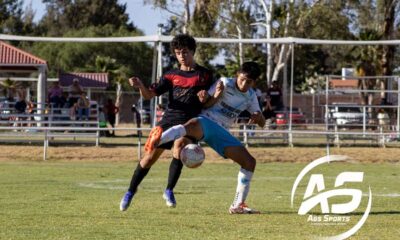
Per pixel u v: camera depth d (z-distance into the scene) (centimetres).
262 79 7338
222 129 1355
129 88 9644
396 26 7044
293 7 6612
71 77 7375
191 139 1368
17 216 1317
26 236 1089
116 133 5209
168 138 1300
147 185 2081
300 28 6675
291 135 3684
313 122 4638
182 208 1455
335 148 3478
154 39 3594
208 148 3316
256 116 1388
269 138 3838
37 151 3300
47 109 4150
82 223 1227
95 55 10756
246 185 1372
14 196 1720
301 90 10012
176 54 1387
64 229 1159
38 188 1945
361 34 6656
